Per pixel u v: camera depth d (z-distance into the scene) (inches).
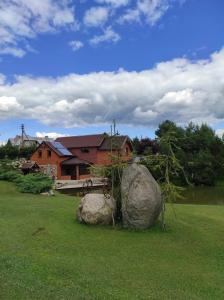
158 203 608.4
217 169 2466.8
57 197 1042.7
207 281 383.9
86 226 609.6
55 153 2373.3
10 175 1360.7
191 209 869.8
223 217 777.6
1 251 431.8
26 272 357.7
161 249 498.0
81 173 2425.0
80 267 392.5
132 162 674.8
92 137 2583.7
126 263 427.2
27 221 621.3
